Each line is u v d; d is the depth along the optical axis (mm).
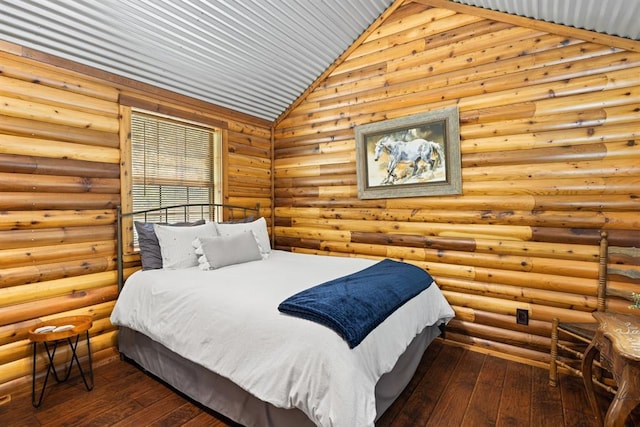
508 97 2721
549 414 1990
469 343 2922
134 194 3033
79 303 2551
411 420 1933
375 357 1655
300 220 4043
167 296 2244
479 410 2031
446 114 2932
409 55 3213
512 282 2723
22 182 2270
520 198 2680
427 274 2770
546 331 2582
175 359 2215
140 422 1946
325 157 3826
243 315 1824
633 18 2061
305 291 1949
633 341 1513
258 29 2873
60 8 2105
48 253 2395
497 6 2623
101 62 2605
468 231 2918
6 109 2203
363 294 1908
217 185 3721
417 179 3121
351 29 3303
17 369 2229
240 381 1708
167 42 2670
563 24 2467
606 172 2377
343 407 1377
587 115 2439
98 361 2656
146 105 2998
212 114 3621
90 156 2623
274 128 4266
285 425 1638
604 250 2334
